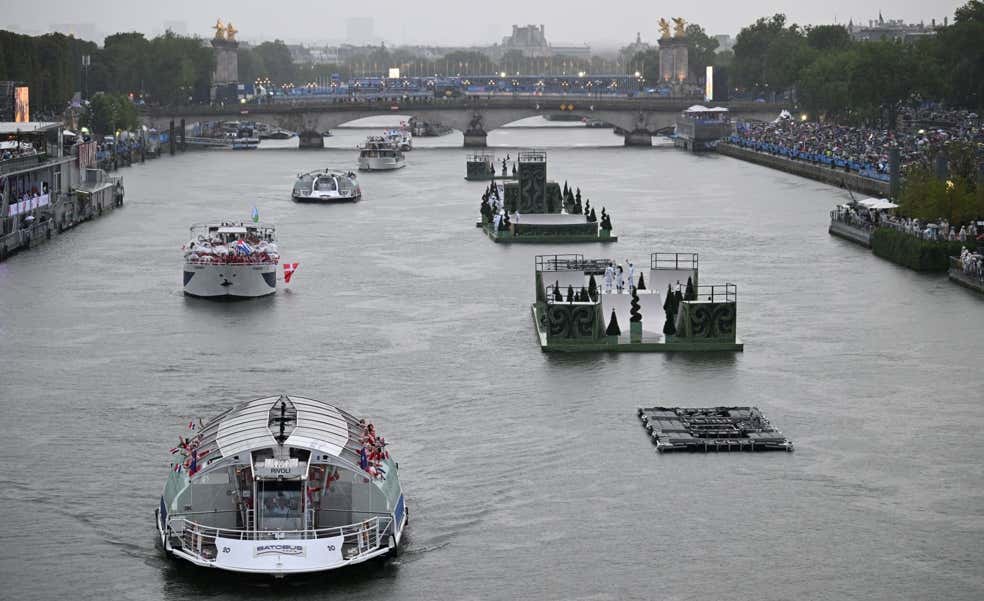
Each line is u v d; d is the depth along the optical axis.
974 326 165.25
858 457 117.00
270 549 92.44
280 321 171.12
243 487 95.69
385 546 95.62
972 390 136.75
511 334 161.88
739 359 149.00
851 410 130.12
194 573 94.69
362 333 163.88
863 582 94.25
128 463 115.81
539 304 170.50
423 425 125.94
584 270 183.00
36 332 164.62
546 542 100.31
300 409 102.88
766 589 93.38
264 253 187.75
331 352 154.12
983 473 113.31
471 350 154.12
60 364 148.62
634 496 108.50
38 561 97.19
